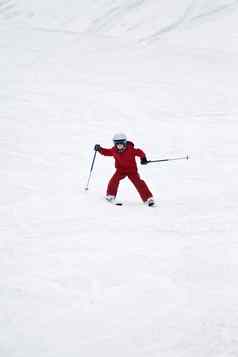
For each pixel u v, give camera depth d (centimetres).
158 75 8319
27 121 5353
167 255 2048
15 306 1588
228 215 2686
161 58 10038
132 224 2483
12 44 10675
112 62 9362
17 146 4388
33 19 14600
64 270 1877
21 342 1387
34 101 6272
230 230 2417
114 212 2700
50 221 2509
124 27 13775
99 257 2014
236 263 1970
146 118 5719
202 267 1923
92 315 1542
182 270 1891
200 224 2511
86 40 11938
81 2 15875
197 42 12231
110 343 1388
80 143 4619
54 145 4497
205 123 5566
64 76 7919
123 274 1845
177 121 5628
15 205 2775
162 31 13300
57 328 1464
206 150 4522
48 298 1648
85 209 2744
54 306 1596
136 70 8688
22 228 2388
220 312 1558
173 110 6138
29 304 1605
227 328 1459
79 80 7675
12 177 3409
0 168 3647
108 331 1450
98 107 6147
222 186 3394
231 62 9794
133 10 15012
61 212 2675
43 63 8919
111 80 7781
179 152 4456
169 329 1462
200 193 3209
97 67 8819
